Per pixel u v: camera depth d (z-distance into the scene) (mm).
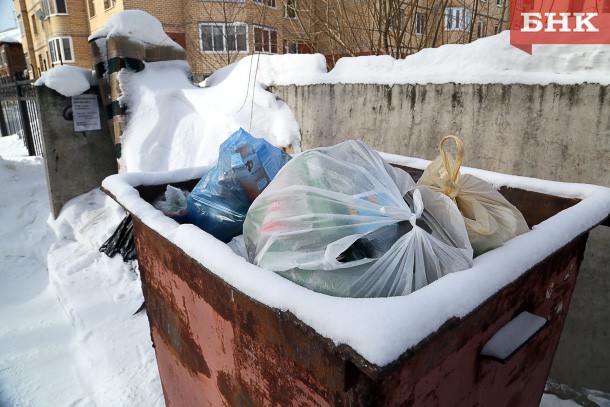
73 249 3918
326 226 1020
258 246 1137
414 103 2805
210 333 1254
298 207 1075
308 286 985
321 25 4535
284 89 3924
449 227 1082
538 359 1398
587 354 2191
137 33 4188
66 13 21938
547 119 2172
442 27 4191
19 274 3766
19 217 4496
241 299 1036
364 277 946
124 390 2270
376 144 3129
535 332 1074
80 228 4125
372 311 761
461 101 2539
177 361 1562
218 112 3961
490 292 888
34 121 6957
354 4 4410
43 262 3930
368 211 1041
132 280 3336
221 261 1045
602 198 1374
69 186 4473
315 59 3721
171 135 3994
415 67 2836
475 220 1137
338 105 3383
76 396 2285
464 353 988
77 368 2508
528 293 1160
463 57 2568
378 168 1190
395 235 1040
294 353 918
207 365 1337
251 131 3852
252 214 1230
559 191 1552
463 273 897
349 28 4438
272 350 990
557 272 1282
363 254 1021
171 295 1445
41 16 23172
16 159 6141
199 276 1206
